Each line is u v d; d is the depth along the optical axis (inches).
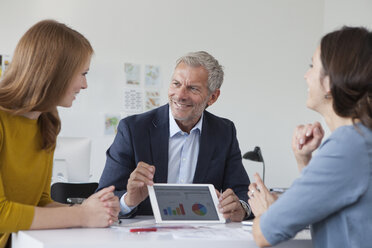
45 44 62.0
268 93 228.1
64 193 111.5
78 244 50.4
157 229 62.9
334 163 49.9
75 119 195.5
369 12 216.1
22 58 62.6
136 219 77.2
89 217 62.6
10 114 64.3
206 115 94.4
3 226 58.5
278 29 230.4
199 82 86.5
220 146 91.8
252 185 66.8
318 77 55.6
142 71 205.5
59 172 123.8
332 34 54.6
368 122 50.4
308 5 236.1
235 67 222.4
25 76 62.1
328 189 49.9
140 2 205.6
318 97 56.2
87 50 64.8
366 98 51.2
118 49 202.2
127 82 203.0
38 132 68.9
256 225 54.7
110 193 64.6
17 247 60.0
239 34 223.3
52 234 56.1
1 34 184.9
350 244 50.2
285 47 231.6
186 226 67.3
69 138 115.8
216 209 74.2
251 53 225.3
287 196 51.9
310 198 50.4
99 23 199.3
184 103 86.1
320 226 53.4
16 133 65.2
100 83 199.2
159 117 90.1
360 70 51.1
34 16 189.5
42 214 60.2
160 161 87.2
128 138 86.8
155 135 88.2
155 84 207.6
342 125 54.0
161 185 74.0
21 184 66.9
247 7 224.8
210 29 217.9
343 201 49.9
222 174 92.0
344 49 52.4
